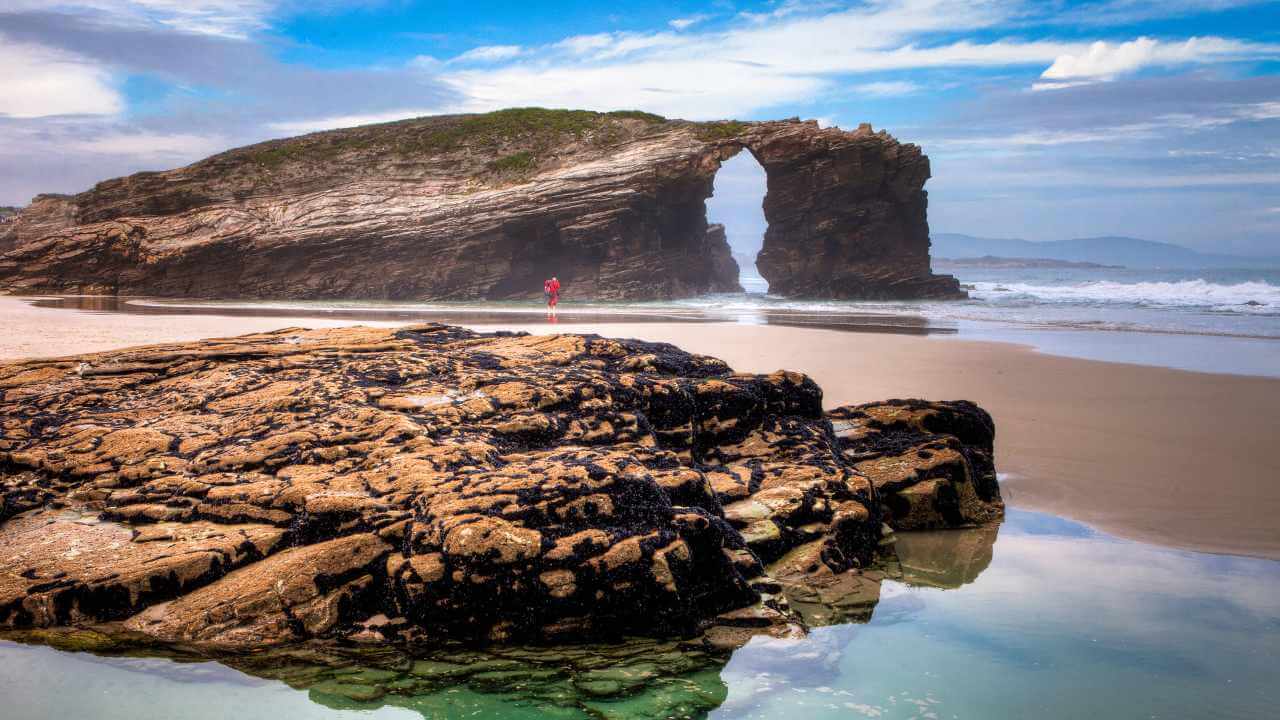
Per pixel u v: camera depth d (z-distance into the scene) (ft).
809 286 188.65
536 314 117.60
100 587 17.20
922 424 30.58
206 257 170.71
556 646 17.17
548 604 17.08
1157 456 33.47
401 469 19.77
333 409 23.34
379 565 17.94
